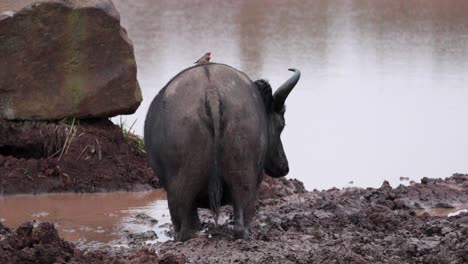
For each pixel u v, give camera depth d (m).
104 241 30.97
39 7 37.62
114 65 38.66
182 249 27.73
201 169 27.67
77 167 37.69
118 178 37.84
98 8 38.22
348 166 41.00
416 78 59.22
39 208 35.06
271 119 30.64
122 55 38.75
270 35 74.38
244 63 62.69
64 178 37.28
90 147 38.19
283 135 45.69
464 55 67.25
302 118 48.81
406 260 27.34
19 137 38.06
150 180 38.22
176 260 25.97
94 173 37.72
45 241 26.77
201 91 27.89
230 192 28.27
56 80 38.22
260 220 32.38
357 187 37.56
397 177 39.53
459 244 28.14
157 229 32.50
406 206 34.59
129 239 31.17
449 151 43.19
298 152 42.88
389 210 33.22
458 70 61.88
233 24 79.69
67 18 37.97
